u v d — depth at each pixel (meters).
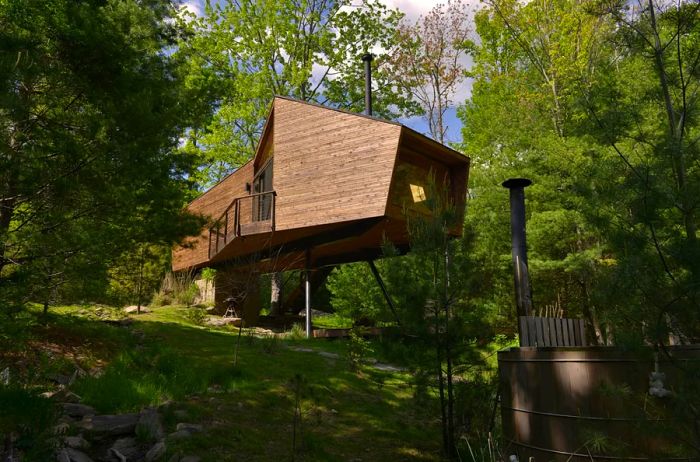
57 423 5.48
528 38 20.48
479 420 6.55
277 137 15.61
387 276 6.82
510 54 23.77
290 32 24.56
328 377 9.33
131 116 7.80
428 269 6.68
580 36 17.50
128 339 10.13
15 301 6.97
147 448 5.51
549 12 19.48
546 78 19.00
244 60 25.33
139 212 9.90
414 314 6.44
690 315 4.02
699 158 4.71
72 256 8.28
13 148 6.70
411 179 14.59
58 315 9.37
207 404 6.92
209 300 20.20
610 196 4.59
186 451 5.33
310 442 6.09
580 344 7.40
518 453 5.89
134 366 8.20
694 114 5.20
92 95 7.68
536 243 17.09
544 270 17.53
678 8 5.39
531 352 5.80
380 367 11.18
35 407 5.29
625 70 8.69
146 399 6.86
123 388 6.98
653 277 4.12
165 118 8.67
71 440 5.24
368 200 13.08
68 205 7.84
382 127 13.29
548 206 16.67
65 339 8.92
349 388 8.91
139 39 9.20
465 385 6.57
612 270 4.39
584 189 4.87
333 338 14.97
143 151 8.24
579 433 5.21
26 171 6.70
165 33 10.45
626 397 4.84
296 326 16.42
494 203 18.06
